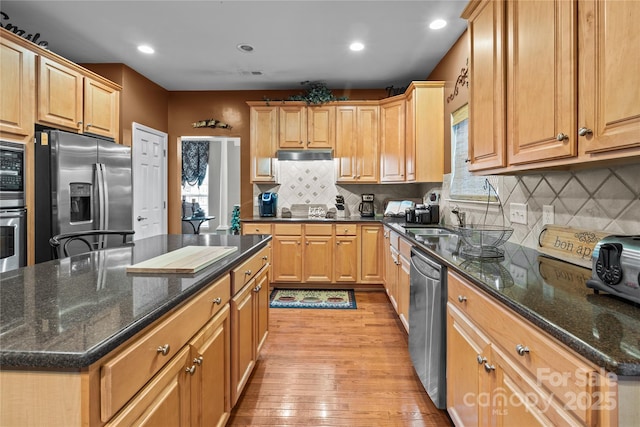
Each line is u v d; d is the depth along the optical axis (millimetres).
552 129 1228
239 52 3404
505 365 1078
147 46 3281
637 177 1268
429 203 3977
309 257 4031
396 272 3043
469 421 1380
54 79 2666
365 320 3158
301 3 2557
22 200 2410
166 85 4395
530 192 1953
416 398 1957
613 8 960
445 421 1757
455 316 1548
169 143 4613
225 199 7113
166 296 1010
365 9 2633
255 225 4059
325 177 4629
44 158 2533
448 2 2531
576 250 1549
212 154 7281
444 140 3555
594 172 1474
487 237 1793
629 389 679
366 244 4008
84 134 3023
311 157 4203
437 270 1742
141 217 3971
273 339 2744
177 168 4625
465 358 1419
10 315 856
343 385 2088
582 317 884
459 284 1499
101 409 716
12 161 2340
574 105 1122
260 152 4270
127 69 3727
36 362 663
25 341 708
